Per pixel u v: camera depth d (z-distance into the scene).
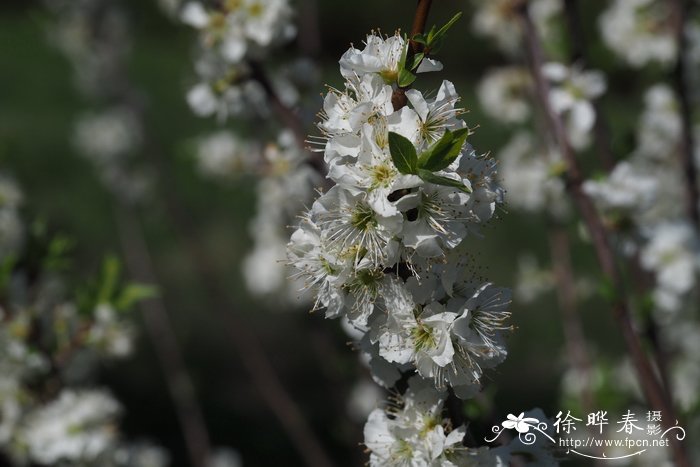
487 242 19.81
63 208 20.12
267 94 5.79
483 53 29.86
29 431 6.26
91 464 6.45
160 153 12.09
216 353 15.61
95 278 6.24
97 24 12.44
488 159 3.08
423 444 3.13
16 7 40.34
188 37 6.71
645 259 6.84
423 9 3.03
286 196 7.14
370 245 2.93
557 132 5.74
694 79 7.85
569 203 7.74
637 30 8.00
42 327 6.30
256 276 9.86
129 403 13.87
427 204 2.90
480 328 3.12
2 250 7.38
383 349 3.01
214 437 13.24
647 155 8.62
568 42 6.82
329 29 30.53
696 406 5.66
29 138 24.44
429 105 2.99
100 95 12.78
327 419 12.49
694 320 7.93
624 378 7.96
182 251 18.34
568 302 7.77
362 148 2.91
